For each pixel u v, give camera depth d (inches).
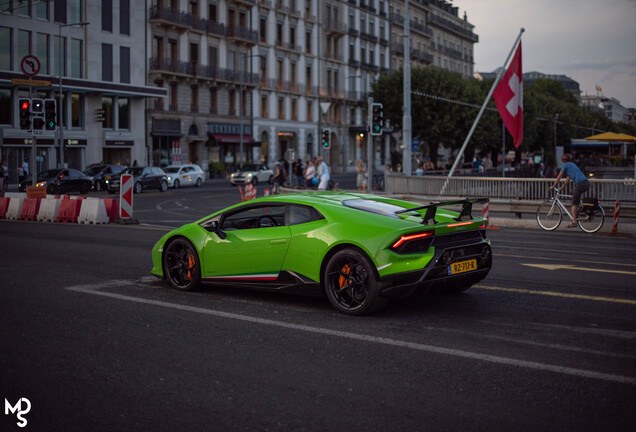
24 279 340.8
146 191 1486.2
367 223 254.1
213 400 166.1
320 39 2630.4
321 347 213.2
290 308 271.7
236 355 204.7
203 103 2096.5
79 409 160.9
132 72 1834.4
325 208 268.4
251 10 2253.9
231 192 1434.5
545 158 2500.0
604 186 672.4
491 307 271.9
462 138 2212.1
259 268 280.4
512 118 826.8
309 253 263.6
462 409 158.9
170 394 170.4
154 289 315.3
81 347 214.1
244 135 2263.8
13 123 1555.1
